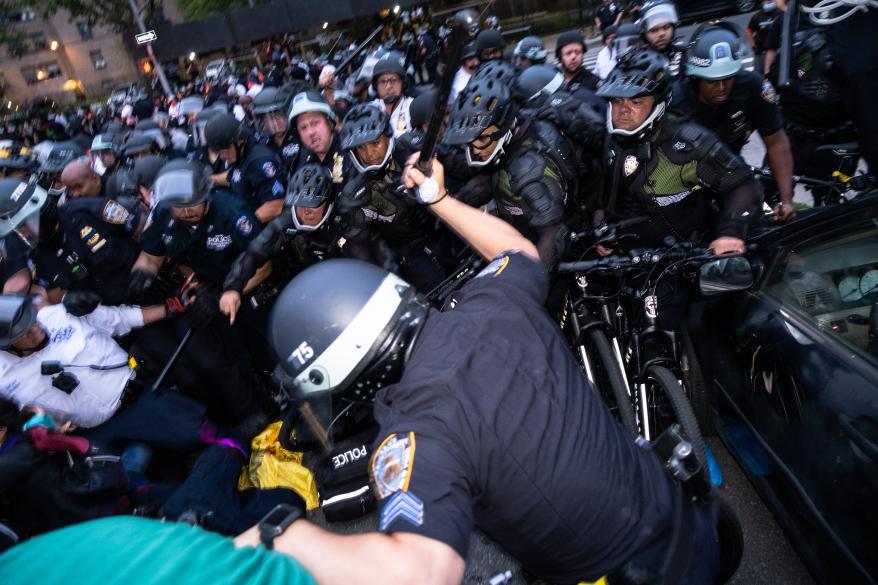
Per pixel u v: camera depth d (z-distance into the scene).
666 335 2.48
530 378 1.17
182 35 16.67
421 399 1.10
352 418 2.21
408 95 5.24
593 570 1.21
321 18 15.48
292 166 4.27
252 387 3.67
